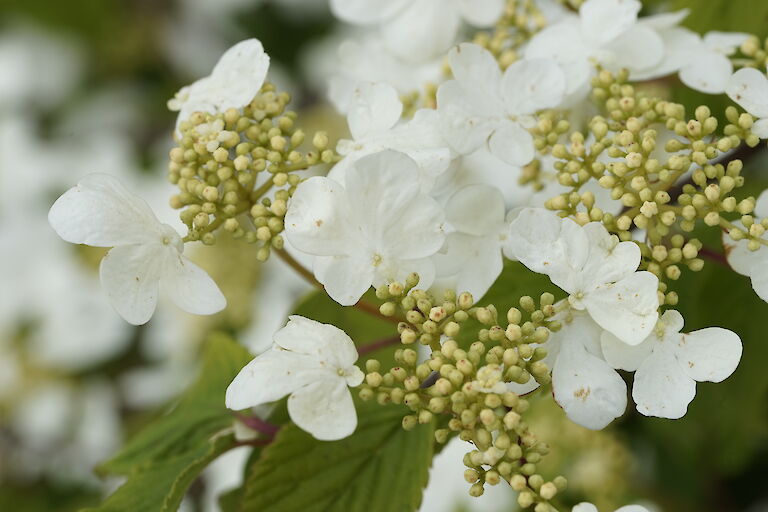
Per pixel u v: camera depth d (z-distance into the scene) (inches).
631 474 27.1
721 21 25.1
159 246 22.3
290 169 22.8
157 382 31.3
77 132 36.6
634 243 22.0
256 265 29.0
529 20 25.0
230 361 25.0
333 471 23.0
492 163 25.5
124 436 30.7
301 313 24.2
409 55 25.1
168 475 23.7
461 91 22.8
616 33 23.4
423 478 22.8
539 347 21.8
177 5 37.4
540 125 22.9
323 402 21.6
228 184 22.6
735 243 22.4
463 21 27.9
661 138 24.6
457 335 22.7
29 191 35.1
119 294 22.1
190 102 23.1
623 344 21.9
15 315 33.6
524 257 21.9
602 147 22.6
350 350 21.7
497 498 27.6
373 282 22.1
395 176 21.9
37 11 36.7
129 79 37.5
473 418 21.5
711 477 27.4
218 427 24.5
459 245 22.9
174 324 30.8
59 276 33.7
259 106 23.0
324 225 22.0
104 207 22.1
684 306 24.3
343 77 25.1
